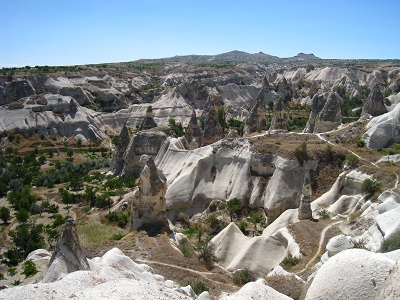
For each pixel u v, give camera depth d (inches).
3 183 3897.6
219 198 3002.0
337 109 3732.8
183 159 3344.0
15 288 786.8
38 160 4825.3
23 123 5570.9
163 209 2225.6
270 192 2810.0
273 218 2721.5
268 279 1218.0
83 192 3676.2
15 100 6205.7
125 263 1305.4
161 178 2233.0
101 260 1299.2
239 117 6427.2
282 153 2908.5
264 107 4313.5
